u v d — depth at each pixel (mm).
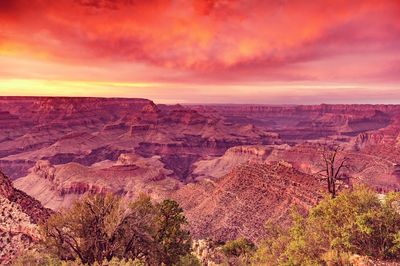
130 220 21688
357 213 16250
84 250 20750
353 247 15719
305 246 16547
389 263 14617
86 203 21453
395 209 16891
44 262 18953
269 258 18703
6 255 21375
